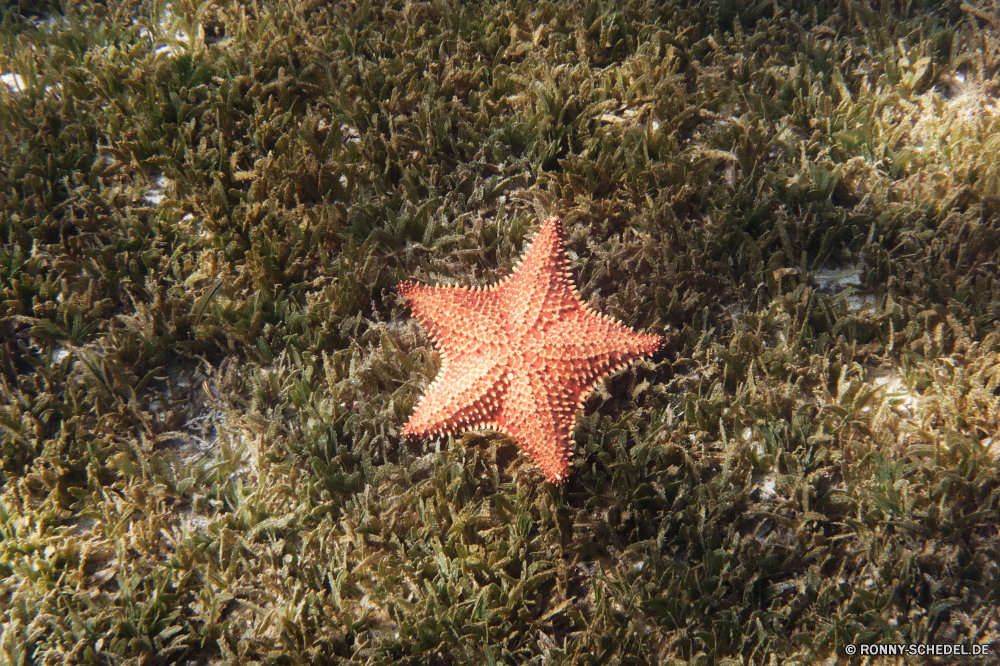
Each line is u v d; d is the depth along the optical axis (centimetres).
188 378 204
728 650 190
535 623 191
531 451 187
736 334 201
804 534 193
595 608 191
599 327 190
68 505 197
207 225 207
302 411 198
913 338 202
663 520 192
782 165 212
